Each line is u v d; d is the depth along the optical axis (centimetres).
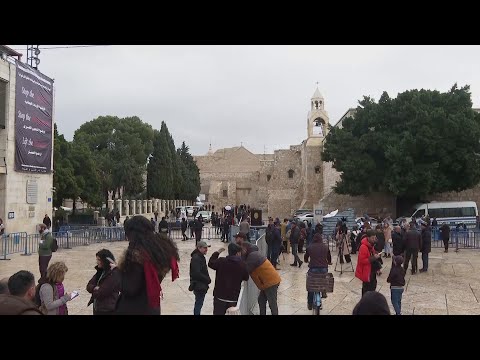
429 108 3966
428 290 1372
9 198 2584
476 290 1370
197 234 2612
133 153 6694
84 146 4681
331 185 5700
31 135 2805
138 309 455
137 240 460
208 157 11831
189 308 1092
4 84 2570
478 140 3841
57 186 3966
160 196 6044
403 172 3841
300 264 1841
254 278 918
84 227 3088
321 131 7169
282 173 7950
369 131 4222
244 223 2042
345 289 1375
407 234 1652
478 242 2594
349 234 2302
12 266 1769
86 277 1516
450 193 4472
